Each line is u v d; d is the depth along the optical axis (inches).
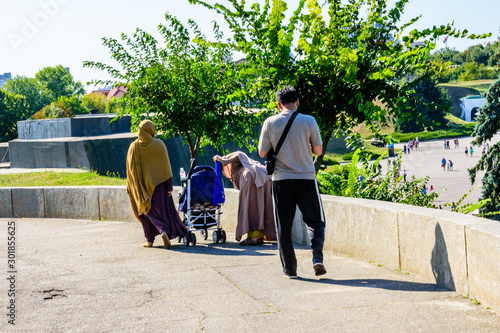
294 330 145.9
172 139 1180.5
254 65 321.1
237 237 317.1
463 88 5403.5
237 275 219.9
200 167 317.4
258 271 227.8
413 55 308.8
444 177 2005.4
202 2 316.2
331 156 2342.5
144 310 167.8
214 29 542.3
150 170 301.0
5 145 1529.3
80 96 4997.5
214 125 535.5
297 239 312.8
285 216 213.2
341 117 337.4
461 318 153.7
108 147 1106.1
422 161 2536.9
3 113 3814.0
